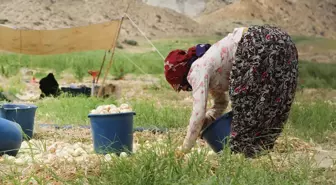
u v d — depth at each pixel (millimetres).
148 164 6367
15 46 18328
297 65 7492
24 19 42281
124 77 26938
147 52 36406
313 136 10492
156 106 14203
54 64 28281
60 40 18188
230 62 7434
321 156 8516
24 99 16891
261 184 6148
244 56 7289
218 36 41906
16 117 9914
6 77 23109
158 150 6836
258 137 7398
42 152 8727
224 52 7418
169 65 7613
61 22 42625
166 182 6121
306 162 7129
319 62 30641
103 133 8469
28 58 28328
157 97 17891
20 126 9305
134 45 38562
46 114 12836
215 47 7484
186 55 7586
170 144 6871
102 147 8477
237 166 6488
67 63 28203
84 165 7328
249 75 7262
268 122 7363
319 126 11023
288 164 7234
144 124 11531
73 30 17938
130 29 41562
